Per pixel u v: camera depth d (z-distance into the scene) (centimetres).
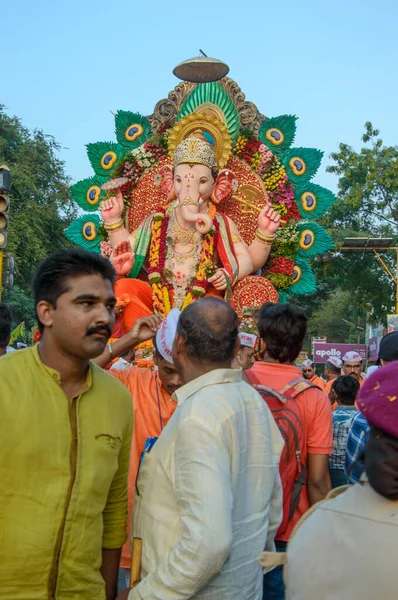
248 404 282
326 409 401
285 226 1266
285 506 375
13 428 245
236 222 1278
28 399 251
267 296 1209
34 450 246
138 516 279
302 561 193
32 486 246
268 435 288
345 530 188
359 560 181
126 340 369
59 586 246
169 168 1255
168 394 372
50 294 260
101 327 261
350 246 2081
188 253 1211
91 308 259
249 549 272
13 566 240
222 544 237
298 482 383
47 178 3044
